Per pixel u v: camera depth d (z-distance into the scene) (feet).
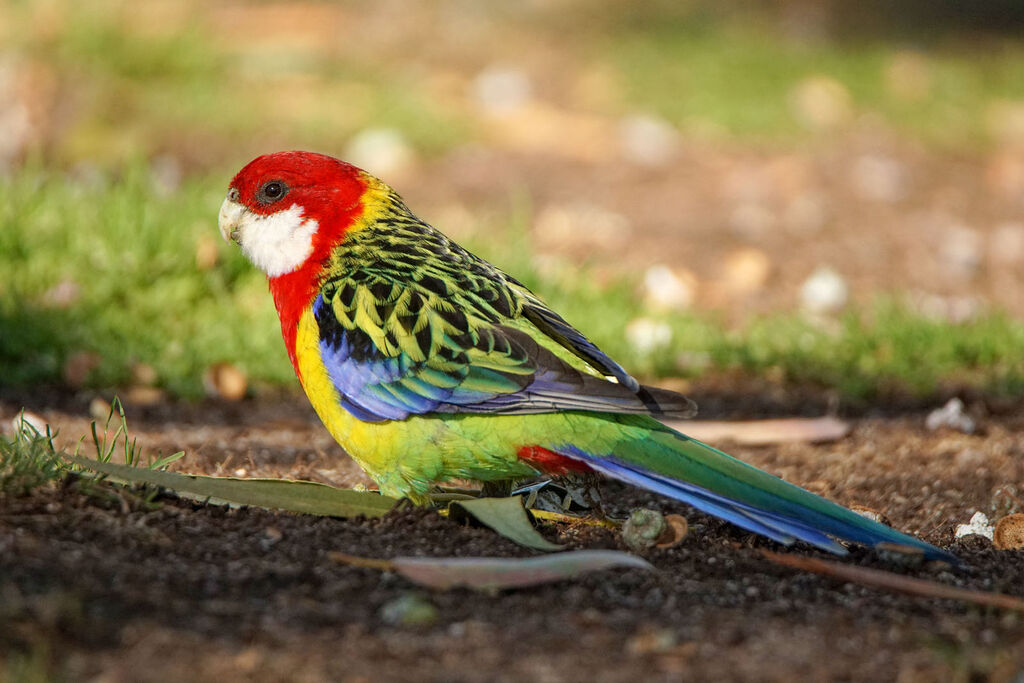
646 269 49.21
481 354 22.75
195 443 30.50
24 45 64.95
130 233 40.16
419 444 23.20
